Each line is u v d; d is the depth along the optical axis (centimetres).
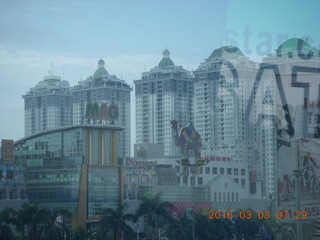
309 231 11444
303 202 11231
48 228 16750
